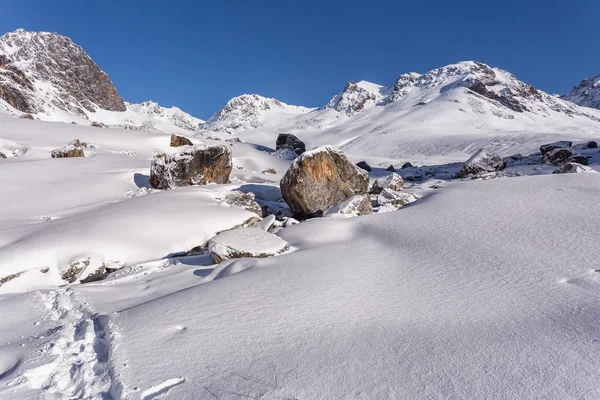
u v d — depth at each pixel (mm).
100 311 5949
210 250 9078
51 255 9766
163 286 7555
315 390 3424
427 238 8508
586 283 5410
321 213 15156
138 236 11320
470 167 25297
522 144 88062
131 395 3486
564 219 8531
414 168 45375
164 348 4348
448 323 4648
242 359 4070
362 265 7109
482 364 3646
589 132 118938
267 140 186500
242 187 19359
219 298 5836
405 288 5902
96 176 20312
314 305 5414
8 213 14586
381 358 3906
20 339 4988
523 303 5039
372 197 18016
